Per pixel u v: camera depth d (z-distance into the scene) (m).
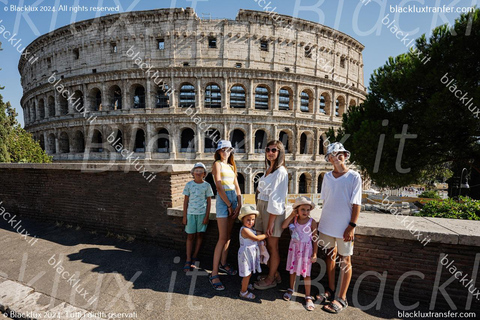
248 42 34.03
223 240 5.00
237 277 5.30
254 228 5.07
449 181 28.02
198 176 5.66
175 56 33.28
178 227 6.57
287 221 4.72
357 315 4.09
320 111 40.09
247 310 4.17
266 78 33.88
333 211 4.33
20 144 26.56
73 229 8.16
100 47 34.78
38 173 9.02
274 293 4.69
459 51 11.98
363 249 4.73
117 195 7.55
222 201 5.08
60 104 37.31
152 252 6.46
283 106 36.44
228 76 33.09
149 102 33.19
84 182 8.12
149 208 7.00
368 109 16.92
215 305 4.29
